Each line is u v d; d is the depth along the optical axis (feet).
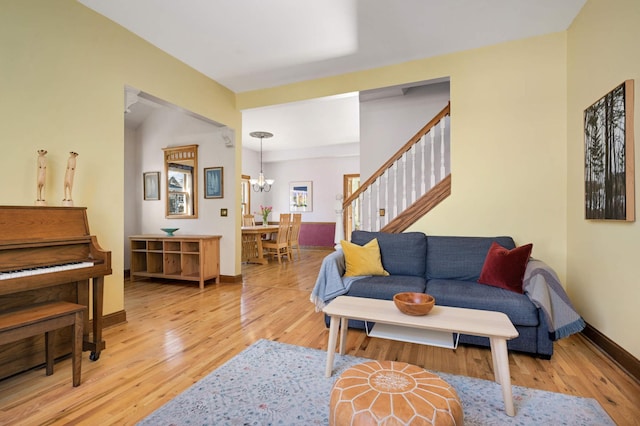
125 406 5.23
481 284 8.39
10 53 6.91
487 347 7.51
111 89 9.05
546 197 9.57
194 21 9.05
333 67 11.86
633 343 6.26
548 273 7.22
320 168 28.04
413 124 14.48
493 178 10.11
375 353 7.25
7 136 6.85
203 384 5.86
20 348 6.33
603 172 7.16
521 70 9.86
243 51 10.71
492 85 10.17
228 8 8.43
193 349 7.45
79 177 8.26
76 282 7.35
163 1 8.17
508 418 4.87
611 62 7.01
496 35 9.69
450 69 10.70
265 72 12.33
